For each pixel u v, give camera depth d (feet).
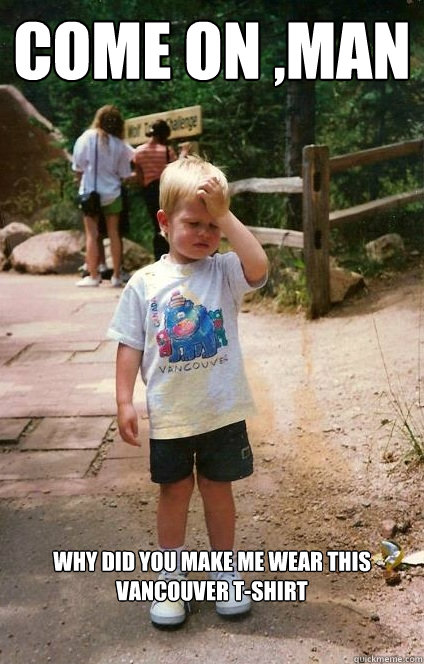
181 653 8.76
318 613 9.45
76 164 29.40
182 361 8.90
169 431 8.93
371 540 10.96
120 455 13.97
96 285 30.35
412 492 11.92
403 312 20.77
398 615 9.39
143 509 12.01
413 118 32.42
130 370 9.12
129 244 33.86
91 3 31.91
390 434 13.69
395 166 31.86
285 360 18.49
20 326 23.53
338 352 18.56
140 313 9.12
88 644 8.96
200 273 9.09
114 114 29.19
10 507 12.21
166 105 35.94
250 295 24.57
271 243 23.75
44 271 34.35
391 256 25.27
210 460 9.21
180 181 8.79
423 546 10.71
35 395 17.17
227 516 9.48
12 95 43.16
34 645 8.96
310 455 13.43
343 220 22.93
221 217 8.61
